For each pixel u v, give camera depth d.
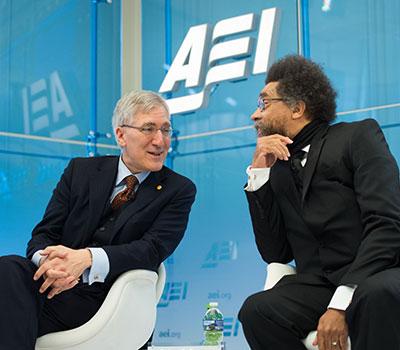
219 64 4.69
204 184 4.66
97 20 5.12
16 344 1.71
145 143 2.12
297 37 4.29
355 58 4.02
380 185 1.76
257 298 1.83
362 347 1.56
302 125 2.07
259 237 2.09
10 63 4.49
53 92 4.74
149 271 1.99
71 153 4.82
